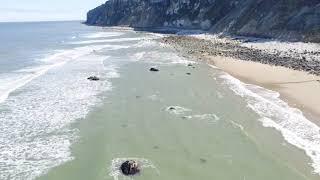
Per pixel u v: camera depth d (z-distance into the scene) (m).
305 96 32.66
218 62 51.31
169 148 22.05
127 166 19.36
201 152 21.44
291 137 23.22
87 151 21.86
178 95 33.59
